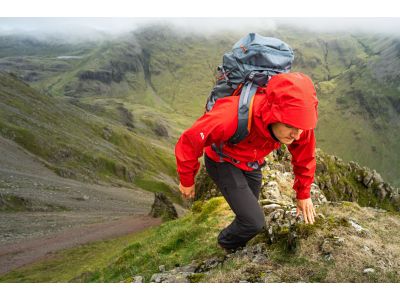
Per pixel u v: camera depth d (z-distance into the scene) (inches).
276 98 177.5
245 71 196.5
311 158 221.6
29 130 6373.0
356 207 323.3
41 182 4690.0
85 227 3152.1
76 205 4190.5
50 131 6904.5
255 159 218.7
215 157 224.1
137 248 579.8
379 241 259.9
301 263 241.0
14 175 4603.8
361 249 242.8
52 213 3730.3
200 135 195.9
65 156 6230.3
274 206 336.5
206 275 268.5
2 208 3580.2
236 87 201.5
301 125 172.7
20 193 3973.9
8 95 7628.0
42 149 6067.9
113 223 3329.2
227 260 289.6
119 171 6633.9
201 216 498.3
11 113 6811.0
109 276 485.1
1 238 2736.2
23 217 3427.7
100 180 6008.9
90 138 7687.0
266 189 529.0
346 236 254.8
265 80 193.8
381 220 302.4
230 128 193.6
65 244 2502.5
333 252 240.2
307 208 237.9
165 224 735.7
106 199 4837.6
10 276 1824.6
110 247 2144.4
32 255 2268.7
